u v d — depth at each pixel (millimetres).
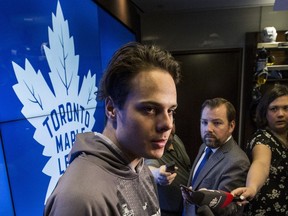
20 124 1020
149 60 452
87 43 1681
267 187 1080
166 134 461
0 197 911
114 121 494
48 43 1229
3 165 927
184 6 3266
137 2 3092
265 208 1087
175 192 1283
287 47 2918
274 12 3234
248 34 3160
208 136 1111
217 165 1071
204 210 703
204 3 3145
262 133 1146
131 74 443
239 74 3467
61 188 402
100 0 1866
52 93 1260
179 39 3580
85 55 1650
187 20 3516
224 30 3430
